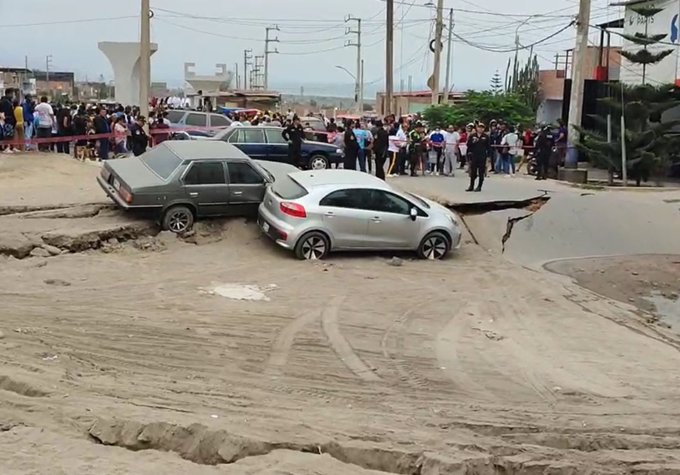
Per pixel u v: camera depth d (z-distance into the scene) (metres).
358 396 8.55
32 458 5.34
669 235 19.03
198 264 14.69
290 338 10.66
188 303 12.06
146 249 15.34
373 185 16.14
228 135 23.34
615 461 6.93
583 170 25.95
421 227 16.30
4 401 6.69
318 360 9.84
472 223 18.86
